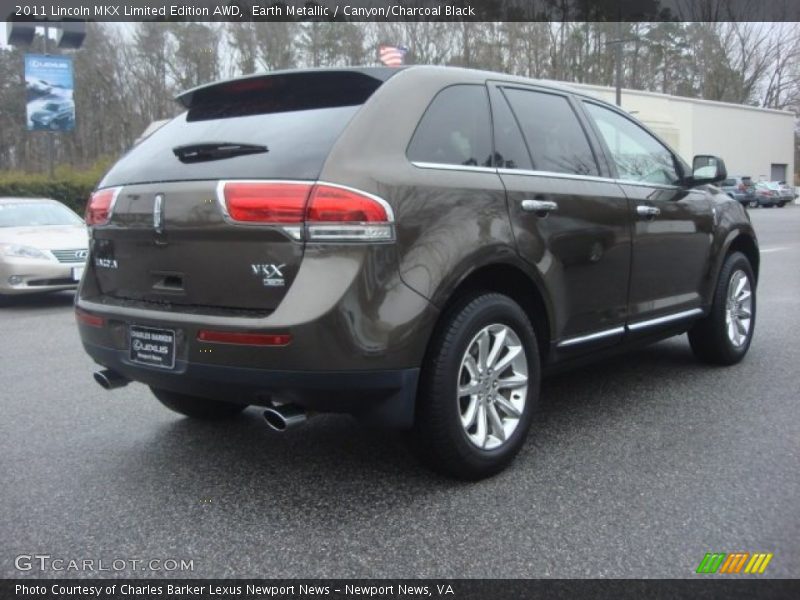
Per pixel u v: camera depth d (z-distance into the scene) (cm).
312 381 288
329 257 288
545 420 429
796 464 359
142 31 4212
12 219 1005
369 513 313
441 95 344
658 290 459
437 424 319
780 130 5347
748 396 471
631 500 321
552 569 267
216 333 297
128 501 330
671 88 5944
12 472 365
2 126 4850
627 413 440
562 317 382
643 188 449
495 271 346
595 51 5097
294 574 267
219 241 306
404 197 304
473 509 315
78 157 4428
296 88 349
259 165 306
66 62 2411
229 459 379
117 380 360
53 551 286
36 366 594
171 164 337
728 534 290
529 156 377
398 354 297
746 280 552
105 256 360
